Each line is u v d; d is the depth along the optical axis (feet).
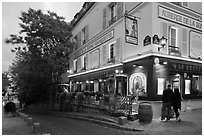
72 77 85.15
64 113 46.65
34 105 77.00
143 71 39.88
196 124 26.58
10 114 50.57
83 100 50.78
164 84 38.63
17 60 82.58
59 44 65.00
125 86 44.29
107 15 55.42
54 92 71.51
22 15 59.98
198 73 45.88
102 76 56.13
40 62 61.62
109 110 37.22
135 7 43.73
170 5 42.34
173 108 29.73
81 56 75.72
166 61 39.63
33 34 61.62
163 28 40.65
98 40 60.64
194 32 46.93
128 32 40.04
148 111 28.19
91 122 33.81
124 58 46.52
